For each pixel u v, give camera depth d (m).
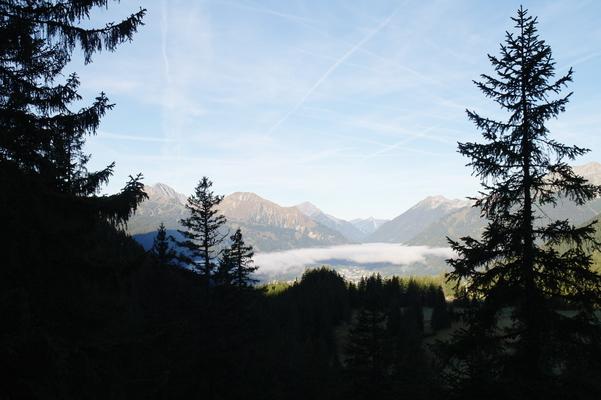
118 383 10.46
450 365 13.97
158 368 18.38
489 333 13.69
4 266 8.88
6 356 7.34
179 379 24.06
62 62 10.63
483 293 13.70
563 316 12.74
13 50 9.41
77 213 10.08
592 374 12.10
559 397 11.83
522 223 13.27
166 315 26.80
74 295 10.39
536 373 12.72
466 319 13.86
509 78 13.37
